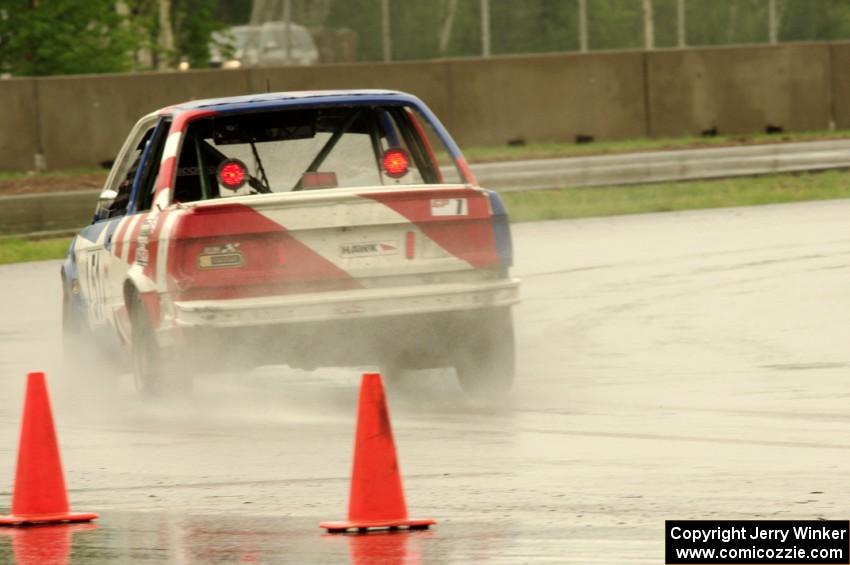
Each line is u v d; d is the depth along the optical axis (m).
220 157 38.00
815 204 83.00
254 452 30.61
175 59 188.75
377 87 138.25
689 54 144.38
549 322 47.84
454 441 30.83
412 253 35.16
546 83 141.62
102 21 165.50
